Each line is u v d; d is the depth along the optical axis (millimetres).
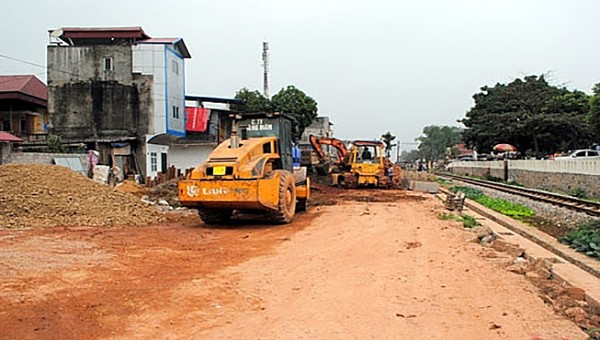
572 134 45594
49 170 16719
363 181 29203
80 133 35344
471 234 12023
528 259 9641
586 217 16469
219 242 11336
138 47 35312
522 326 5863
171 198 21844
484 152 56438
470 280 7863
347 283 7723
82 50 35344
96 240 11188
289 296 7066
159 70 35406
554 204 20938
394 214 16156
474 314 6293
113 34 36406
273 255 9828
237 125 15891
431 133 119625
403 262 9117
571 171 28250
